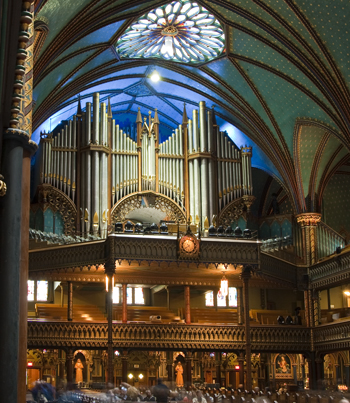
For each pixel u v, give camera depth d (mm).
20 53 10430
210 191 37594
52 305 35188
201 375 38688
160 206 37312
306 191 37375
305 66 30188
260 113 36719
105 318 34656
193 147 38188
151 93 40844
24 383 10203
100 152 36406
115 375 37250
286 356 39781
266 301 41281
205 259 28594
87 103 36844
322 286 34594
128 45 34062
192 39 33969
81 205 35844
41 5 21219
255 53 32906
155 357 38219
